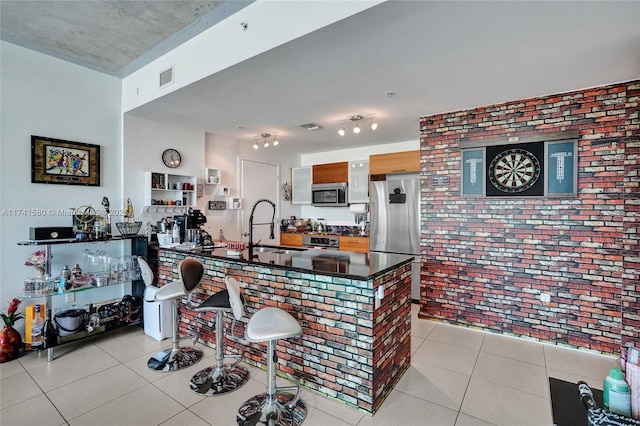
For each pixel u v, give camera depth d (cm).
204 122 414
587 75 269
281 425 192
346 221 618
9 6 238
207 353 291
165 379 245
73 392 228
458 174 362
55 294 284
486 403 218
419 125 425
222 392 227
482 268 351
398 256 283
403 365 257
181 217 372
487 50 225
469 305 358
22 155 303
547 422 198
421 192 386
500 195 338
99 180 355
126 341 317
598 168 293
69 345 306
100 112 357
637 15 183
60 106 327
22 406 211
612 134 287
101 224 331
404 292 261
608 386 187
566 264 308
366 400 207
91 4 236
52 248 322
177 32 274
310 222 649
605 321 291
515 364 273
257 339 180
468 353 295
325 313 226
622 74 267
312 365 233
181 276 239
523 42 214
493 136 342
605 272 291
